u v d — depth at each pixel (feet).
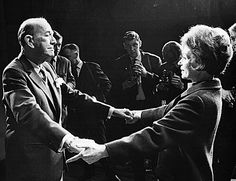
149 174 15.30
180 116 7.06
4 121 17.70
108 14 22.04
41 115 8.55
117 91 16.35
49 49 9.26
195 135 7.04
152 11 22.04
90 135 15.70
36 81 9.09
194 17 21.66
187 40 7.45
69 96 10.44
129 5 21.99
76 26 22.09
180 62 7.70
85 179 15.85
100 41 22.13
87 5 21.91
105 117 10.19
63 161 9.77
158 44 22.31
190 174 7.22
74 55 15.90
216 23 21.24
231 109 12.37
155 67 15.90
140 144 7.20
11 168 9.36
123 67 16.20
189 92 7.43
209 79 7.42
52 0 21.50
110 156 7.32
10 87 8.80
